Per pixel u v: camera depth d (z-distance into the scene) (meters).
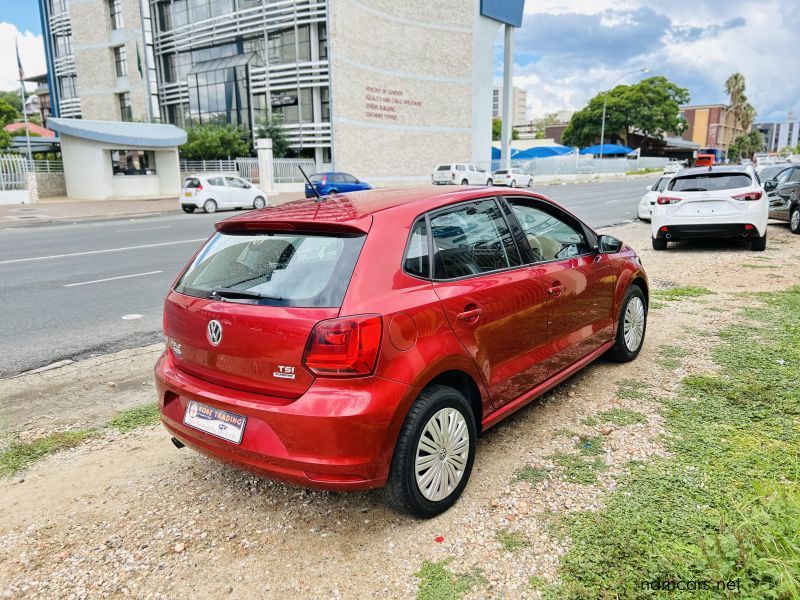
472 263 3.27
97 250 12.88
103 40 50.16
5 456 3.76
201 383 2.93
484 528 2.85
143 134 32.53
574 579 2.46
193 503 3.19
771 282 7.79
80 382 5.12
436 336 2.83
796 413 3.81
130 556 2.76
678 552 2.54
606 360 5.02
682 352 5.13
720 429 3.66
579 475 3.25
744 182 10.18
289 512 3.07
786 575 2.07
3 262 11.38
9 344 6.19
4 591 2.55
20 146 43.38
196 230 16.84
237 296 2.83
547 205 4.12
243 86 42.47
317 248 2.83
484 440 3.73
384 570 2.60
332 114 36.69
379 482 2.67
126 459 3.71
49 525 3.03
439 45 42.97
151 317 7.25
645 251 11.24
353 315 2.56
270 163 35.34
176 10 45.75
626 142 81.00
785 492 2.80
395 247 2.84
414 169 42.97
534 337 3.62
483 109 47.22
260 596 2.48
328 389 2.54
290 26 39.34
